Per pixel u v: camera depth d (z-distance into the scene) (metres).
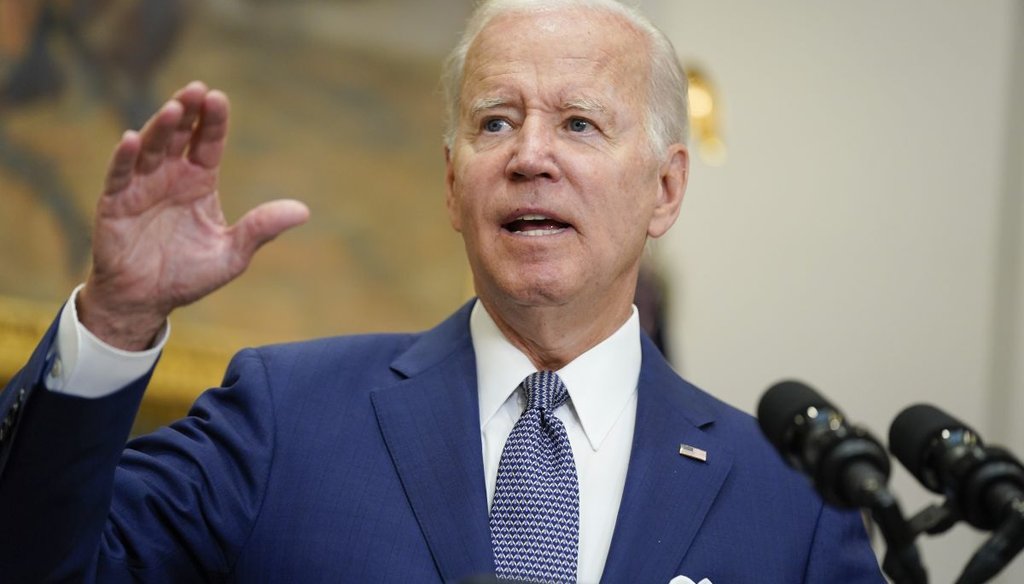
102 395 6.39
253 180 20.12
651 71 8.58
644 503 7.77
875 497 5.39
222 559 7.50
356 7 21.03
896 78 22.95
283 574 7.43
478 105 8.27
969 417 22.33
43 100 18.66
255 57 20.30
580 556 7.67
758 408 6.15
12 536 6.39
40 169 18.52
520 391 8.18
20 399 6.41
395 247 20.97
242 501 7.57
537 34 8.30
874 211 22.75
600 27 8.40
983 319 22.52
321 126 20.62
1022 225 22.61
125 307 6.39
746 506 7.98
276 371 8.16
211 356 19.22
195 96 6.14
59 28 18.86
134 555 7.23
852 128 22.86
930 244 22.70
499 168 8.04
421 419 7.96
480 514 7.56
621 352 8.36
